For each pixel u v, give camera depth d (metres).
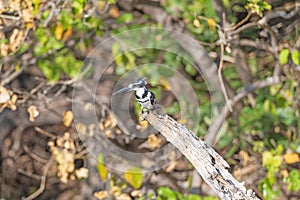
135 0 11.93
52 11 10.55
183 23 11.95
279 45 11.92
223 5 11.56
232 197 5.89
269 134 12.20
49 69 11.12
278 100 11.48
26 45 11.23
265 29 12.02
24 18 10.36
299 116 11.95
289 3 12.31
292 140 12.11
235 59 12.01
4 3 10.42
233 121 12.30
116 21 11.15
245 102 12.40
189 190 11.86
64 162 11.41
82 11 10.52
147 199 12.09
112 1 10.88
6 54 10.92
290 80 11.73
